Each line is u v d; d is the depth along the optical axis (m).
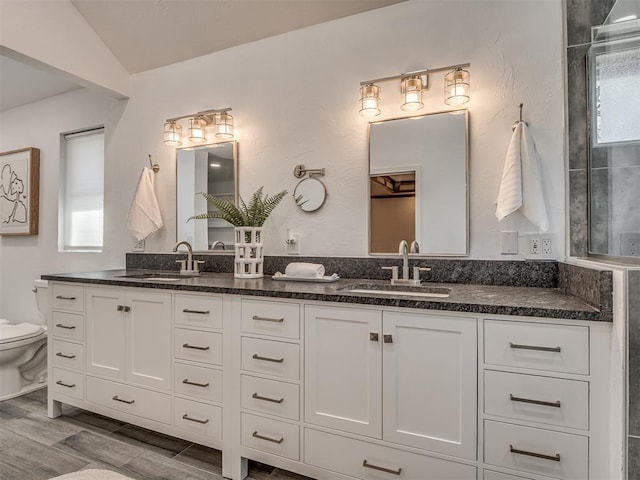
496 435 1.20
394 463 1.34
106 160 2.89
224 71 2.44
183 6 2.21
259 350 1.58
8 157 3.40
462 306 1.23
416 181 1.92
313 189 2.15
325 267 2.10
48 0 2.23
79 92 3.06
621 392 1.02
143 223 2.58
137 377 1.89
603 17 1.46
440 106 1.87
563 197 1.64
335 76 2.11
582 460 1.11
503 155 1.75
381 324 1.36
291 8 2.09
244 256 2.06
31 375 2.70
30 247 3.33
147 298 1.86
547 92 1.68
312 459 1.48
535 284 1.68
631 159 1.20
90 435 1.97
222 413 1.66
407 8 1.95
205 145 2.50
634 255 1.17
